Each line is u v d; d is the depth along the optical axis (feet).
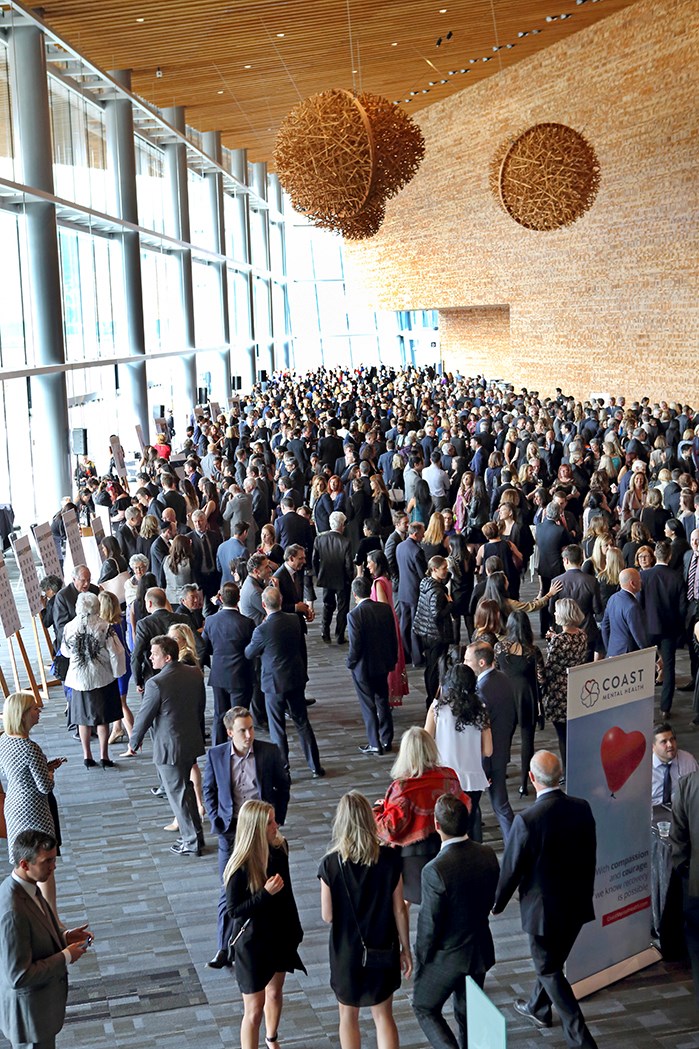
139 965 19.13
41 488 61.87
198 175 118.32
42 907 14.35
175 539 33.27
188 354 98.89
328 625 39.45
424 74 97.19
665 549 28.78
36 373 57.82
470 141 104.47
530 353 100.01
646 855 18.10
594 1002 17.46
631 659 17.46
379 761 28.07
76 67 69.56
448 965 14.70
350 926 14.80
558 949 15.80
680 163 75.05
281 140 51.13
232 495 42.47
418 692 33.50
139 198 91.04
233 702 27.02
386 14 74.74
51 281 59.62
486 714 20.15
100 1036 17.06
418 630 28.22
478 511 40.34
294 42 79.66
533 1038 16.55
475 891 14.62
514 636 23.48
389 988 14.90
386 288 122.72
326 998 17.93
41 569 52.31
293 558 30.27
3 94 57.00
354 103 49.93
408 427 65.51
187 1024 17.34
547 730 29.86
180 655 23.80
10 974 13.78
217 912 20.47
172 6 64.34
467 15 77.56
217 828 18.74
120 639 30.45
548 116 91.50
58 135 67.36
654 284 79.66
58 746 30.48
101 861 23.29
